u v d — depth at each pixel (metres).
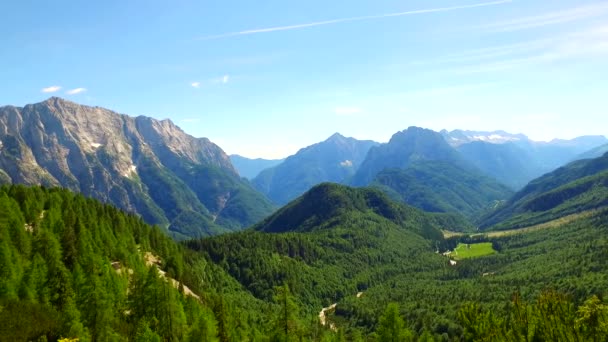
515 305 78.94
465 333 106.06
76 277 144.12
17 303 122.69
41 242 163.50
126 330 134.88
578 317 68.31
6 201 187.12
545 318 69.44
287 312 110.38
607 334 61.72
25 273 138.12
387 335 124.06
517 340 77.56
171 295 147.12
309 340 195.75
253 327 191.12
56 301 135.12
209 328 135.00
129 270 193.38
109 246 197.62
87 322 130.50
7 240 158.12
